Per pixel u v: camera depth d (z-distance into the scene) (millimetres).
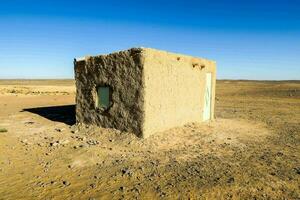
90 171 6570
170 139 9148
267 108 20203
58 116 13930
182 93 10797
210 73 13023
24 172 6531
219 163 7105
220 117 14844
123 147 8297
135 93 8906
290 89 37969
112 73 9469
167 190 5547
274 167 6918
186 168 6703
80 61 10469
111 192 5508
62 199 5246
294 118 15242
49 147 8375
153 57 9039
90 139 9125
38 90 39156
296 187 5754
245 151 8289
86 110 10508
